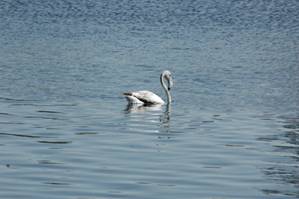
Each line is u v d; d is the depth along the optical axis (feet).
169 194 86.53
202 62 202.39
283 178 93.97
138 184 89.76
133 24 292.81
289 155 105.19
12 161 98.17
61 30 272.10
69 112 133.18
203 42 246.88
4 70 181.27
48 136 113.29
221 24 298.76
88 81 168.04
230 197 86.12
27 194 85.30
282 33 273.95
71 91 154.81
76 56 208.64
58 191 86.43
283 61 205.67
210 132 119.03
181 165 98.32
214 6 350.43
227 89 161.17
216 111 137.18
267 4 358.64
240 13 331.16
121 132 117.60
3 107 136.67
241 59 209.15
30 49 221.66
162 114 133.90
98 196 85.25
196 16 319.88
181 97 151.74
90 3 353.31
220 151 106.52
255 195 87.15
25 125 121.19
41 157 100.48
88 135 114.73
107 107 139.13
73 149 105.29
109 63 196.44
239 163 100.27
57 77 172.24
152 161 99.96
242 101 147.43
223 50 228.02
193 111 137.18
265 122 127.75
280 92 157.58
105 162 98.68
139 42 243.19
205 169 96.84
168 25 291.99
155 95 143.74
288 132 120.06
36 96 148.56
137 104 142.10
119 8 338.95
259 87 164.04
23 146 106.52
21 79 168.66
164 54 216.33
